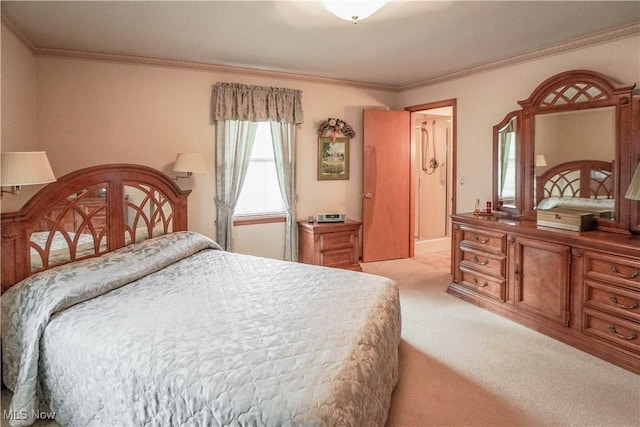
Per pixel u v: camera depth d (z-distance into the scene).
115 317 1.93
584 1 2.55
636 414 2.06
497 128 4.00
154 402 1.49
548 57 3.60
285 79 4.64
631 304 2.49
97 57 3.68
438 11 2.72
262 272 2.72
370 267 5.02
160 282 2.48
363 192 5.23
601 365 2.56
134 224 3.09
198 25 2.97
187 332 1.76
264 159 4.71
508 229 3.33
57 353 1.86
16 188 2.35
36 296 2.10
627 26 2.98
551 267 2.99
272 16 2.79
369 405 1.56
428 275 4.66
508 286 3.38
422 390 2.29
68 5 2.58
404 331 3.10
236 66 4.22
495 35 3.21
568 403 2.16
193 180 4.21
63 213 2.55
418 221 6.48
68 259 2.61
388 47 3.54
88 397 1.72
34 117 3.46
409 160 5.42
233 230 4.52
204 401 1.37
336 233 4.62
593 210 3.17
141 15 2.76
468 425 1.99
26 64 3.28
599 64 3.22
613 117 3.03
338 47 3.53
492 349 2.80
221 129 4.26
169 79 4.03
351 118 5.16
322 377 1.42
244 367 1.47
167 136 4.05
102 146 3.77
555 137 3.46
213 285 2.43
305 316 1.95
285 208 4.73
